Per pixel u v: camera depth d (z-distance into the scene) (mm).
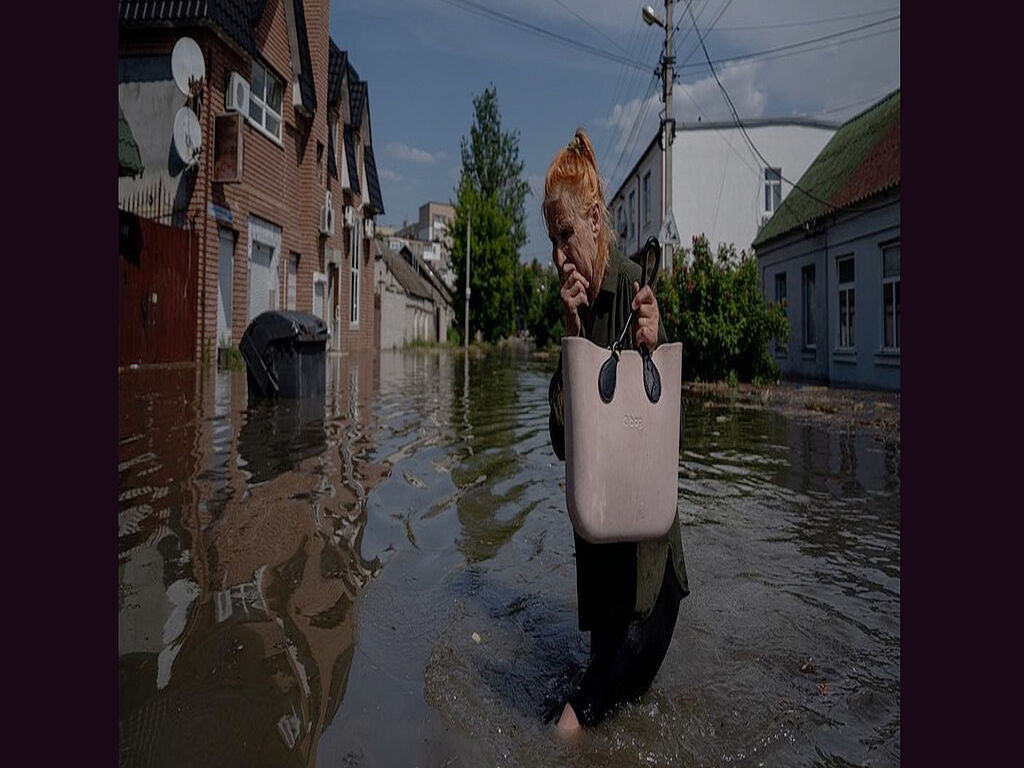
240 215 14422
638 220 31422
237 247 14328
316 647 2482
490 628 2699
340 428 7086
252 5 14477
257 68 15633
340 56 23047
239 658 2381
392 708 2115
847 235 15398
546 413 9055
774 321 15258
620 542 2152
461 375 16188
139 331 11211
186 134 12047
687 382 15672
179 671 2285
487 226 44312
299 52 17422
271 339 8984
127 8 12289
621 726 2080
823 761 1941
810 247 17625
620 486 2086
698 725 2096
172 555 3312
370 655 2434
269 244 16188
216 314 13203
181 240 12133
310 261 18781
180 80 11727
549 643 2607
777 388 14484
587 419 2061
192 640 2494
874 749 1995
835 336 16078
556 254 2371
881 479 5512
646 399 2135
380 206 27953
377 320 29672
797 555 3639
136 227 11070
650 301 2250
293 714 2068
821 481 5445
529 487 4980
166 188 12430
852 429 8367
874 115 18766
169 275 11859
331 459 5562
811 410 10375
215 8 12430
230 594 2904
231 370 12320
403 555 3461
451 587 3086
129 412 7328
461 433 7238
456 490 4816
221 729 1980
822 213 16172
